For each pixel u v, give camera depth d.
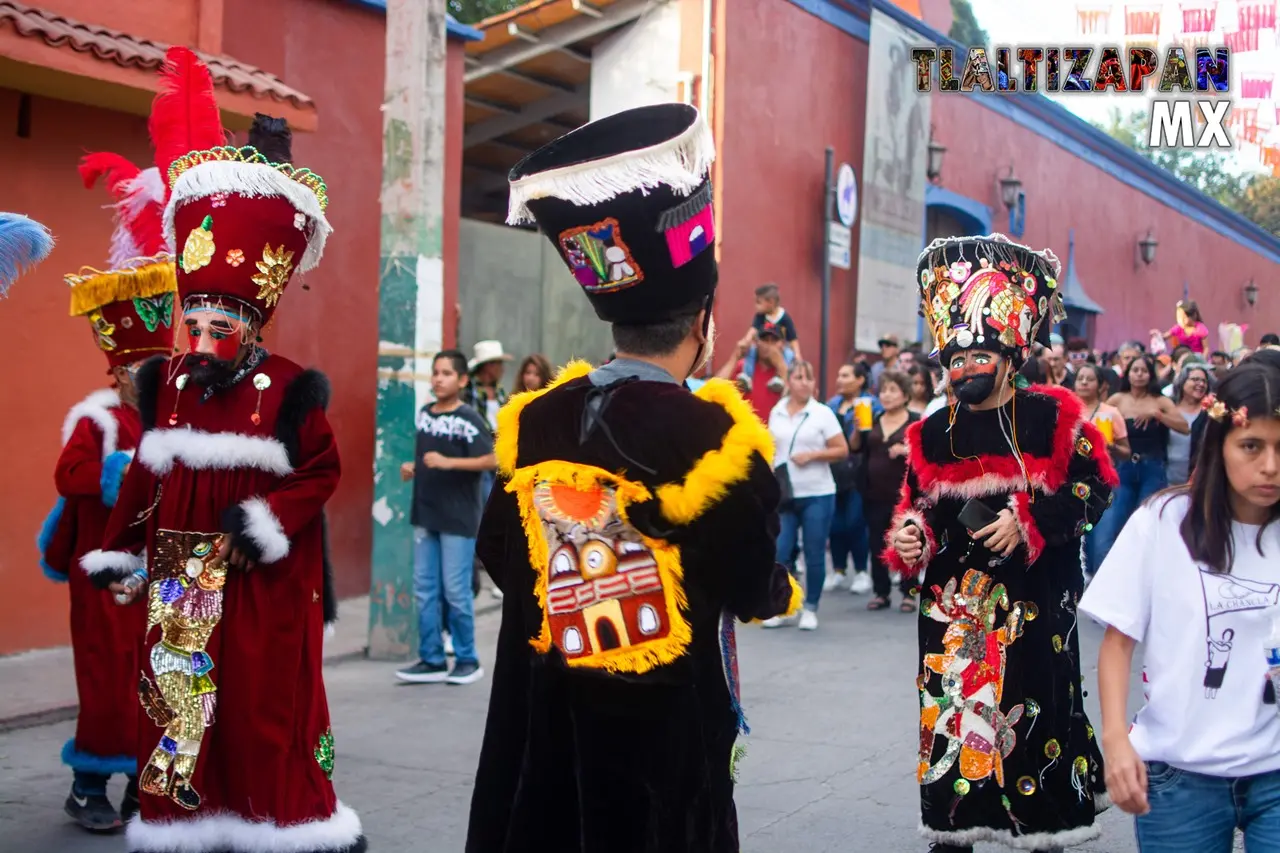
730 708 2.61
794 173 15.59
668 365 2.66
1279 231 46.91
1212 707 2.92
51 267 7.94
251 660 4.15
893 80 17.25
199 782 4.08
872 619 9.97
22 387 7.81
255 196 4.28
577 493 2.52
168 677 4.14
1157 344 19.08
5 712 6.58
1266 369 2.85
